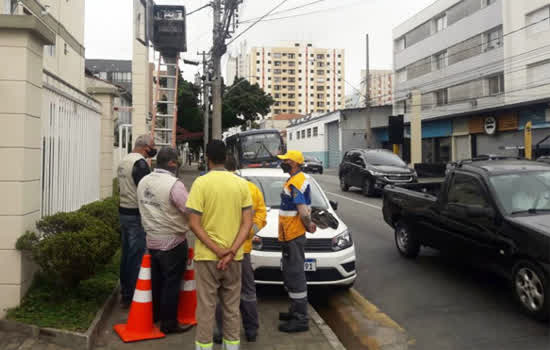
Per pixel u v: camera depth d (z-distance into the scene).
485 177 5.83
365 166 17.64
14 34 4.34
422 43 36.88
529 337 4.49
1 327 4.14
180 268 4.35
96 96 8.89
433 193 8.60
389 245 8.98
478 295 5.82
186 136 34.66
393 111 41.72
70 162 6.23
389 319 5.16
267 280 5.54
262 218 4.18
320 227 5.60
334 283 5.58
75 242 4.27
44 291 4.71
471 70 31.20
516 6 26.53
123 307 5.01
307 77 140.00
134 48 14.21
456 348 4.34
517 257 5.07
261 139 23.08
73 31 14.02
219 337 4.18
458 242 6.13
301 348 4.12
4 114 4.32
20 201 4.34
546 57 24.64
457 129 32.69
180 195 4.22
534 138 25.55
